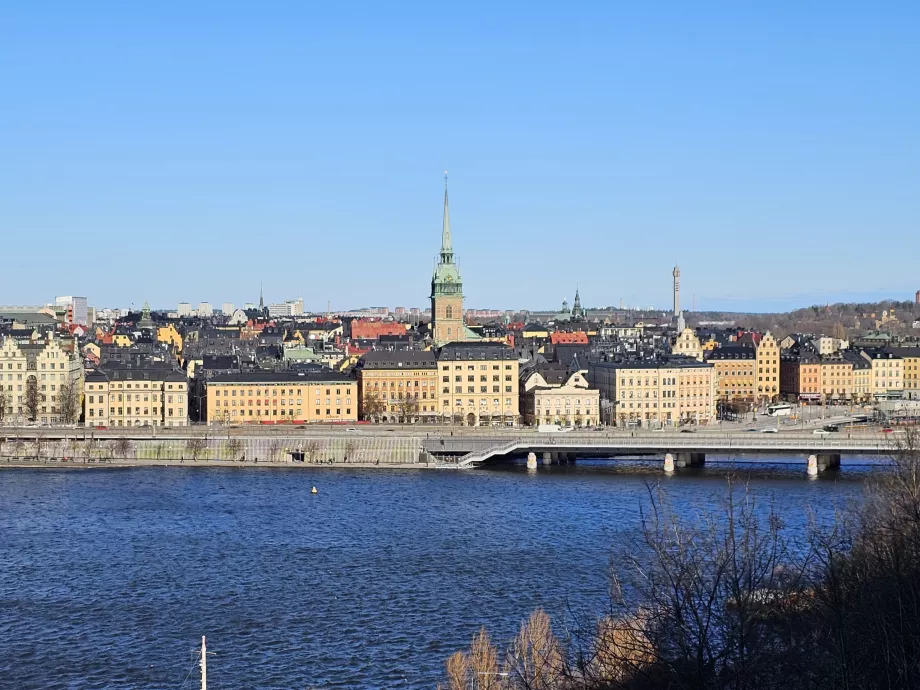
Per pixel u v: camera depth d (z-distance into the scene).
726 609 107.50
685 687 101.69
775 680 103.75
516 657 154.00
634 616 129.25
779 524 144.75
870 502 180.38
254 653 197.75
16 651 199.62
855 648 104.44
